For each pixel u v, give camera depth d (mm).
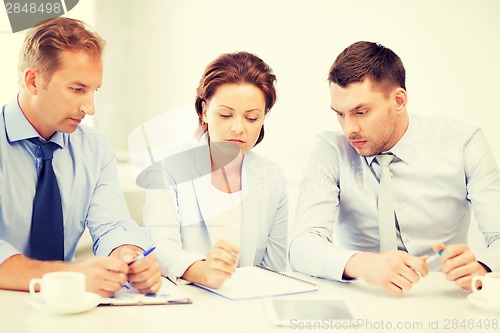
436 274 1704
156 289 1427
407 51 3334
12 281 1437
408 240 1986
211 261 1496
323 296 1437
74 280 1258
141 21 3762
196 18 3752
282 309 1309
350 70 1773
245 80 1854
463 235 2064
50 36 1667
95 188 1955
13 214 1784
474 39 3227
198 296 1437
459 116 3271
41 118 1748
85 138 1959
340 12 3463
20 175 1785
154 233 1763
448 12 3250
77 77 1686
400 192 1965
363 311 1328
